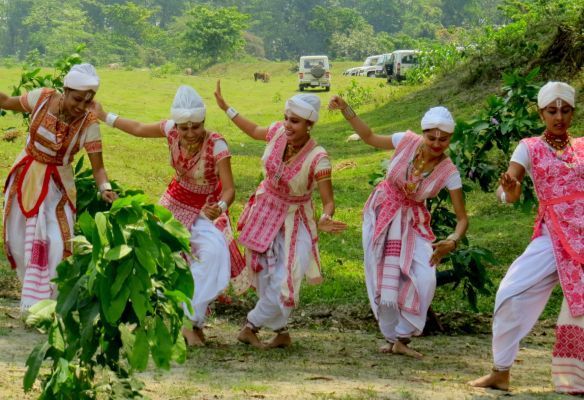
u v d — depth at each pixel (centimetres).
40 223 692
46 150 696
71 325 419
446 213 906
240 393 555
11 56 10331
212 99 4284
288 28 11244
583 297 610
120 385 433
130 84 4666
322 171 723
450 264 1056
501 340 619
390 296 737
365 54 10419
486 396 590
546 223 631
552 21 2625
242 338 759
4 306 841
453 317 944
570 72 2211
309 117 714
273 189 740
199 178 718
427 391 594
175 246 433
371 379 632
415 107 2855
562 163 629
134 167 1923
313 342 795
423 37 11031
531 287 620
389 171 739
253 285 750
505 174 616
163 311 428
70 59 902
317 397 554
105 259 407
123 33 10400
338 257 1236
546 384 651
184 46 9012
